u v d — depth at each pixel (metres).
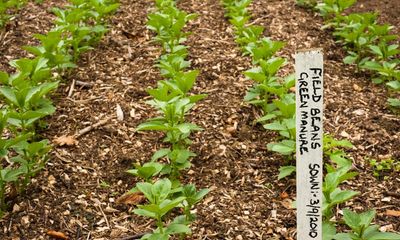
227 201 1.44
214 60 1.94
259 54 1.72
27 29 2.09
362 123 1.70
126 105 1.73
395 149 1.61
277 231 1.37
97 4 1.95
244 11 2.11
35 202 1.42
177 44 1.92
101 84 1.82
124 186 1.48
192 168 1.54
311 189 1.14
